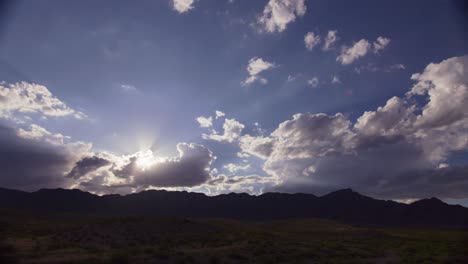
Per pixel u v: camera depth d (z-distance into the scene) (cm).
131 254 3294
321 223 14712
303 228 12775
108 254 3356
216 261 3216
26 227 7531
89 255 3262
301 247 4722
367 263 3541
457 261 3856
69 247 4050
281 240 6028
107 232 5678
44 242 4534
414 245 6353
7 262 2745
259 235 7144
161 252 3325
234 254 3544
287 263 3362
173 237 5872
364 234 10388
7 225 7631
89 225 6188
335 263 3419
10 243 4194
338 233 10794
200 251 3725
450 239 9156
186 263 3048
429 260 3869
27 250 3597
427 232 14538
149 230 6294
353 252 4559
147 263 2886
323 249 4653
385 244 6700
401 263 3597
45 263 2705
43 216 14538
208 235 6544
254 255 3703
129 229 6103
